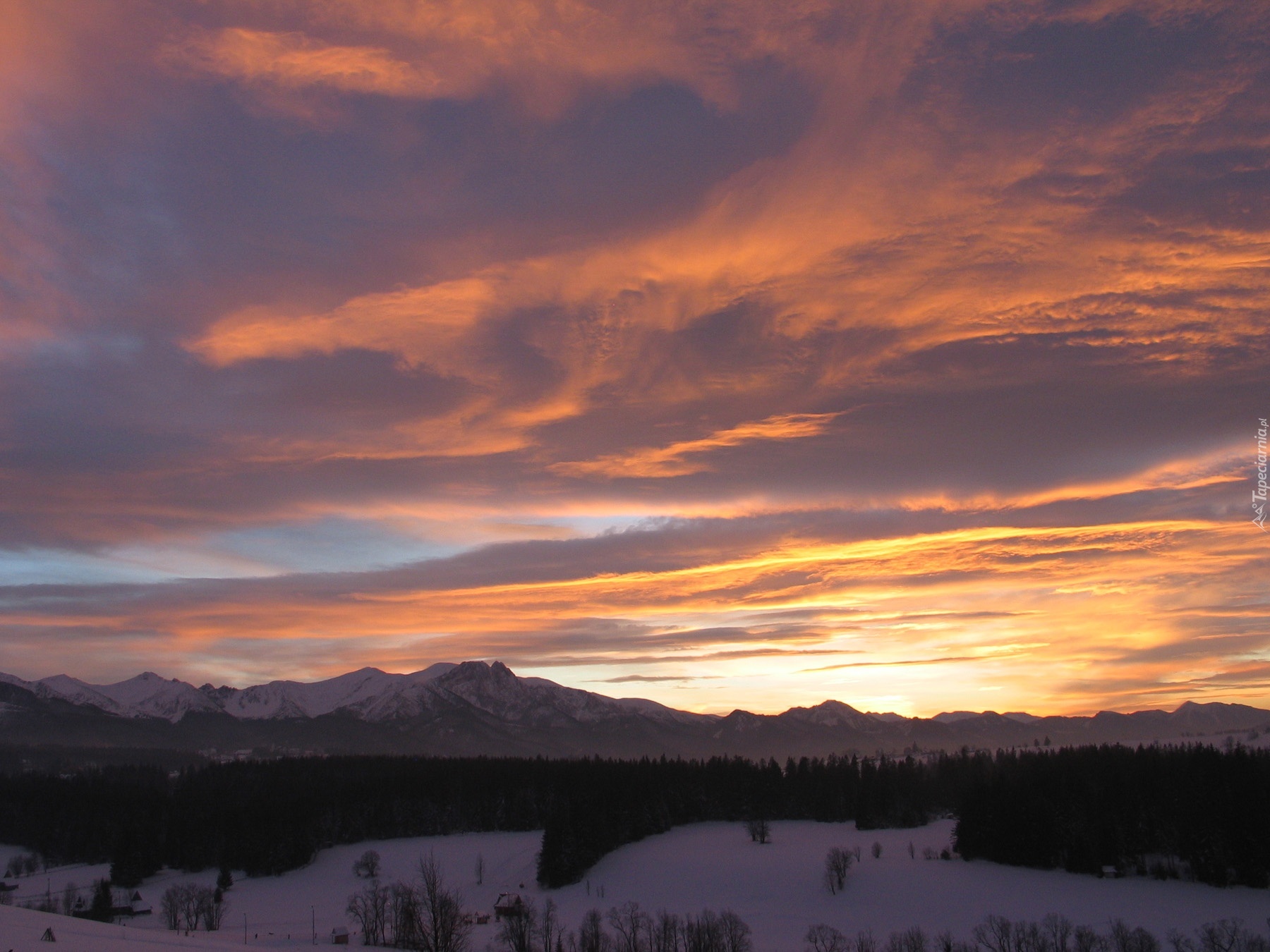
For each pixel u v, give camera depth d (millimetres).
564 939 147375
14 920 97688
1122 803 192625
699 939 130625
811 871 193625
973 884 176125
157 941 90562
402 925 144125
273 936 158375
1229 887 167750
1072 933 137375
